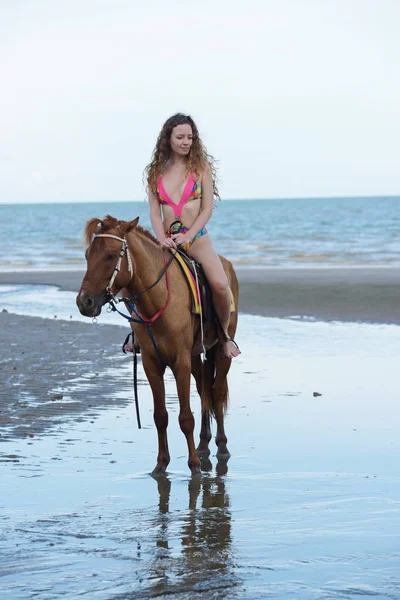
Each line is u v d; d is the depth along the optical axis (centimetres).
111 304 644
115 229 621
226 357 736
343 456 705
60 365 1166
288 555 483
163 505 585
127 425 826
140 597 426
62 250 4631
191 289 675
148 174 719
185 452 742
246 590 433
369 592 429
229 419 846
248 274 2836
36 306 2047
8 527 536
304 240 5266
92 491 619
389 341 1384
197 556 483
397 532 520
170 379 1073
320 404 905
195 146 709
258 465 687
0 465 684
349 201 18975
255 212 11062
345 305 1914
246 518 553
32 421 836
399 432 781
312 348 1319
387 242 5009
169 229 706
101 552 491
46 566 469
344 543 502
